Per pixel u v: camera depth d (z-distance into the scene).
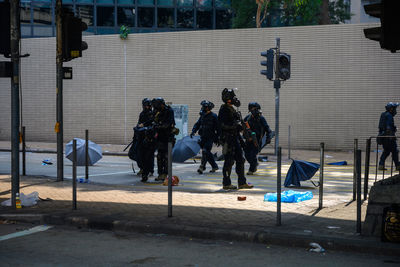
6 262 5.58
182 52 23.62
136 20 35.47
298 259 5.68
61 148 11.80
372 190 6.34
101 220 7.27
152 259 5.72
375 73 21.56
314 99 22.14
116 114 24.52
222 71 23.14
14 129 8.44
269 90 22.58
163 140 11.98
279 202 6.91
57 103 11.72
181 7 35.88
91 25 35.19
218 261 5.63
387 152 14.75
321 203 8.36
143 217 7.48
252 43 22.77
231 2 35.12
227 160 10.74
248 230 6.57
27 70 25.50
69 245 6.36
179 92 23.72
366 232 6.28
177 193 10.09
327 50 21.95
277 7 33.34
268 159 18.20
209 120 13.73
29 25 34.75
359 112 21.77
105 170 14.78
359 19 43.03
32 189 10.42
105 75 24.59
